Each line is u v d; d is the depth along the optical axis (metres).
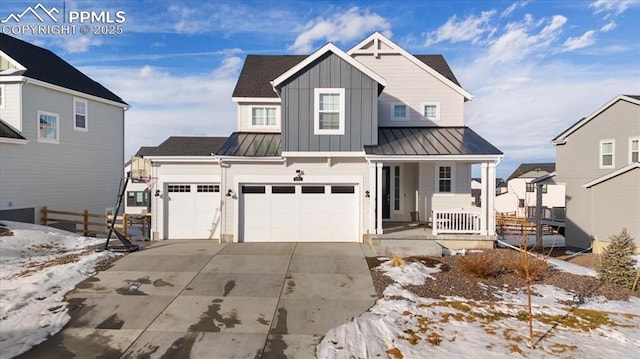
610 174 16.16
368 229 12.16
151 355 5.20
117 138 21.16
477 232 11.48
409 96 14.73
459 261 9.38
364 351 5.30
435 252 10.27
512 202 38.06
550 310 6.91
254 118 14.89
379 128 14.32
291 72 11.75
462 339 5.65
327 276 8.59
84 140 18.84
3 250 10.48
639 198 15.34
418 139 12.78
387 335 5.77
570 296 7.77
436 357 5.12
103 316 6.39
